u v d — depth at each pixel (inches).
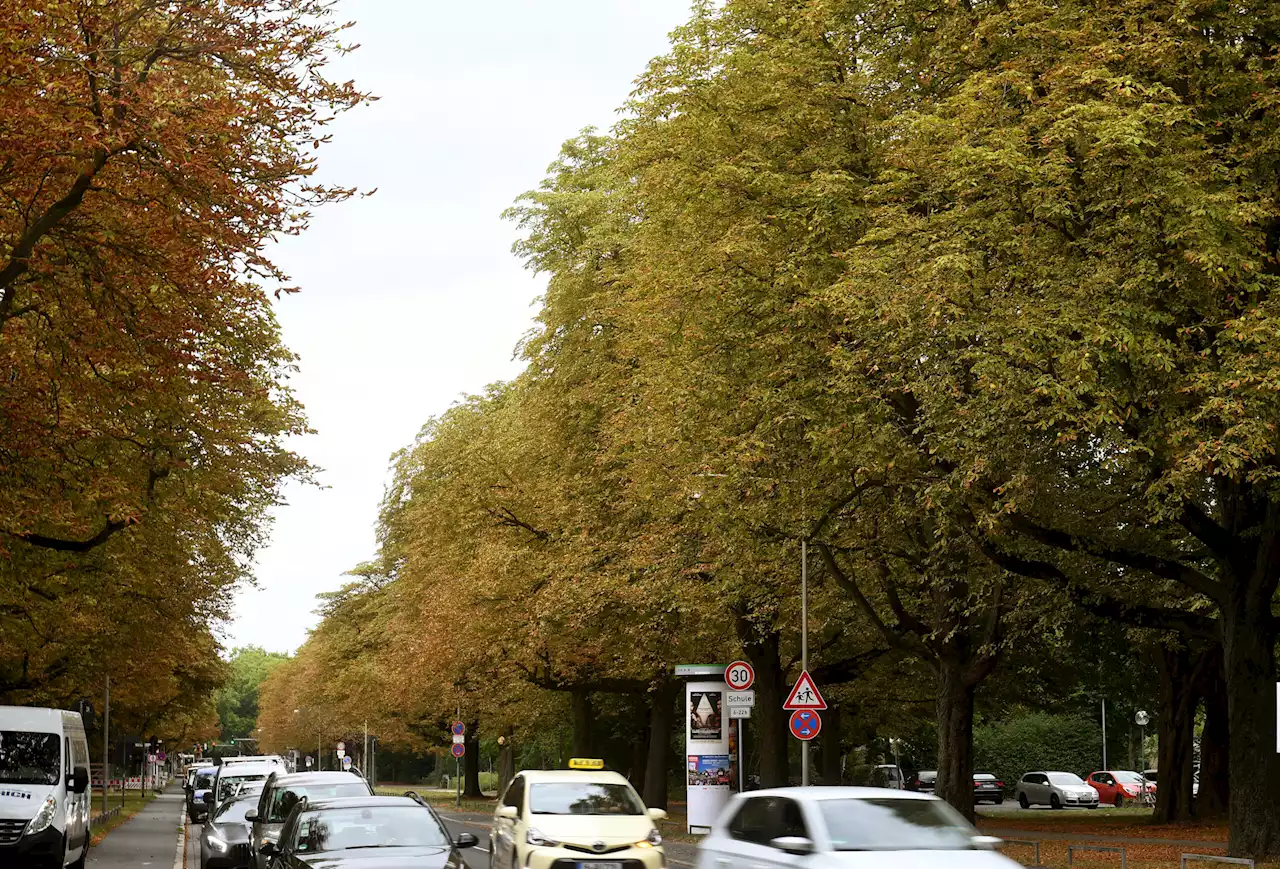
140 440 1016.2
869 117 1039.0
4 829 882.8
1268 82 834.8
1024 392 789.2
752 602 1314.0
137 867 1167.6
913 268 841.5
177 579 1407.5
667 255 1104.8
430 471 2217.0
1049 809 2476.6
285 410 1245.7
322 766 5590.6
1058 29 861.2
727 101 1058.1
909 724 2170.3
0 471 882.8
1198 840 1259.8
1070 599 1029.8
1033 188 811.4
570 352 1534.2
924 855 457.4
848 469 1007.6
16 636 1369.3
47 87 666.8
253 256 757.9
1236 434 721.0
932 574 1123.3
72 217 758.5
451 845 622.5
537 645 1686.8
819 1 1030.4
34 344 858.1
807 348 993.5
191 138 708.0
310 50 742.5
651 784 1817.2
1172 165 779.4
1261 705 909.2
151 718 3058.6
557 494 1579.7
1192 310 823.7
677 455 1146.7
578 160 1750.7
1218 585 930.7
